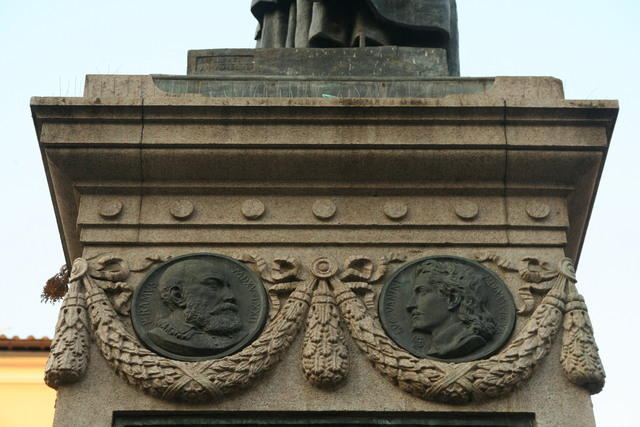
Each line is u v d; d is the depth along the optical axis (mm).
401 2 12312
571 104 10703
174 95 10812
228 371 9547
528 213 10633
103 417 9484
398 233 10523
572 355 9742
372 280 10211
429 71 11695
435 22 12281
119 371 9625
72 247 11398
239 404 9539
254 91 11156
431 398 9562
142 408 9500
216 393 9484
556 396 9641
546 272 10305
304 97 10859
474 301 9953
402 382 9594
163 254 10375
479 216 10609
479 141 10570
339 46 12383
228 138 10539
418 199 10703
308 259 10375
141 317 9953
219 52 11734
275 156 10547
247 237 10469
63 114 10633
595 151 10633
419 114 10633
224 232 10508
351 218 10578
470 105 10633
